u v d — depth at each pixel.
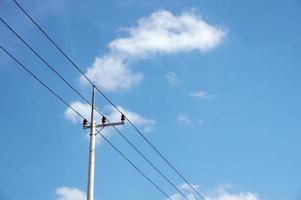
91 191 28.09
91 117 29.70
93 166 28.61
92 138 29.25
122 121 29.58
